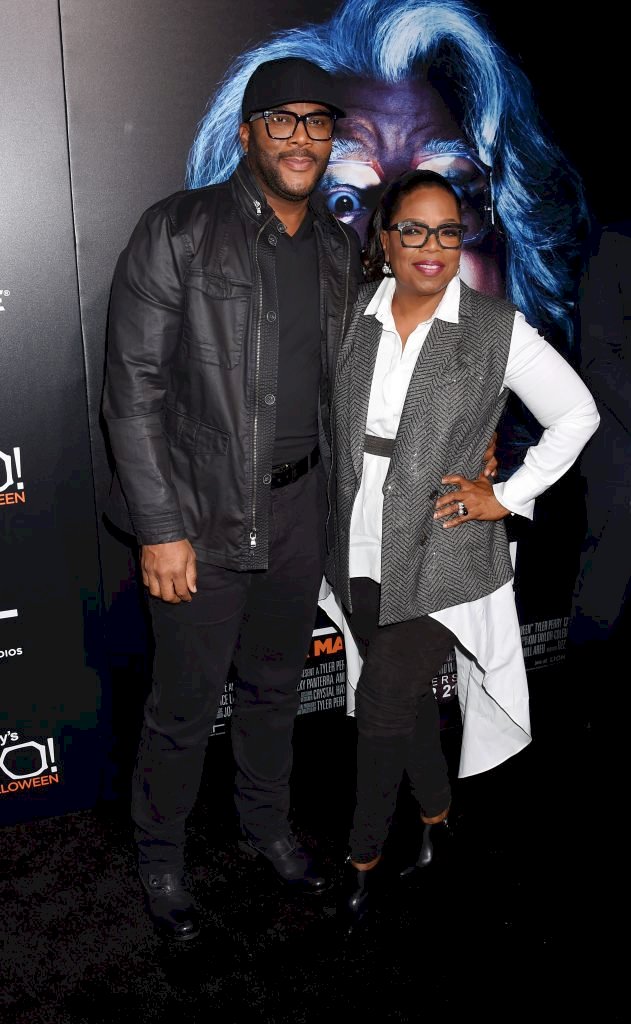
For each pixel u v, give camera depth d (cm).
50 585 206
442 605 167
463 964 179
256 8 193
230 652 180
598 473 251
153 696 181
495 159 225
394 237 153
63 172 184
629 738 260
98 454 203
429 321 160
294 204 160
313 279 168
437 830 203
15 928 188
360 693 174
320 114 151
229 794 233
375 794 176
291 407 169
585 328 241
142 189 192
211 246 155
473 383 159
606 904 196
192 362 159
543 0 219
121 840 216
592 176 235
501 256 232
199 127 194
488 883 202
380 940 185
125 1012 167
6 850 212
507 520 249
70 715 217
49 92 179
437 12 210
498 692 181
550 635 267
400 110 213
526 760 249
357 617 177
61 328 192
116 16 180
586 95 229
